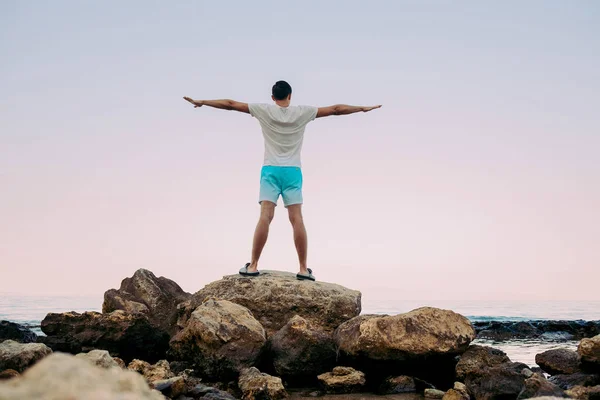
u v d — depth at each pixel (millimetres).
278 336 7969
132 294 10719
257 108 9461
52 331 9164
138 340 9219
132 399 2385
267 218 9633
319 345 7688
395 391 7137
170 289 10992
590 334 15281
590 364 6902
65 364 2504
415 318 7535
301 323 7922
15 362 6500
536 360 7793
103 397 2293
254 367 7285
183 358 7918
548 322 16453
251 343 7633
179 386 6340
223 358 7477
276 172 9578
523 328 15398
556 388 5672
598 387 6051
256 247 9758
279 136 9547
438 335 7410
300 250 9781
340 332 8000
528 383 5777
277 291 9312
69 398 2229
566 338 14422
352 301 9445
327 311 9281
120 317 9227
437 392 6824
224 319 7820
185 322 9531
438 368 7699
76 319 9227
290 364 7605
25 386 2324
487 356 7398
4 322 11086
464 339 7484
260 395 6582
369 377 7637
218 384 7316
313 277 9844
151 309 10516
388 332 7387
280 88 9594
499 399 6332
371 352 7383
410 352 7297
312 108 9586
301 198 9672
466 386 6820
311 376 7672
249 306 9242
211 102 9367
